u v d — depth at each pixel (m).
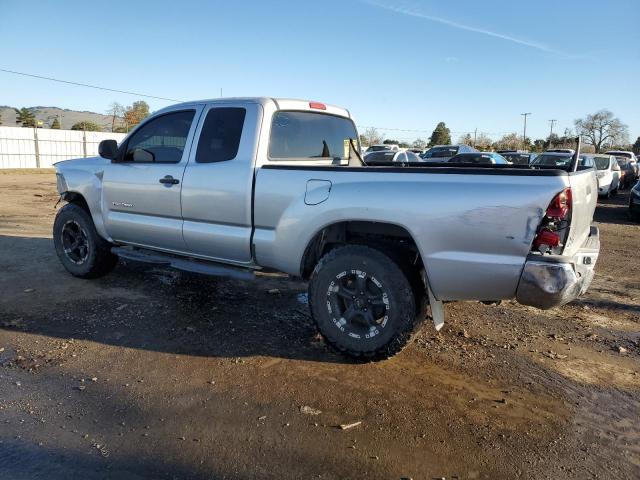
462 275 3.58
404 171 3.79
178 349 4.25
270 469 2.77
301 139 5.07
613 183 21.28
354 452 2.95
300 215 4.14
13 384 3.63
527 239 3.38
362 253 3.90
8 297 5.38
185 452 2.89
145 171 5.19
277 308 5.27
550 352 4.46
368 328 3.98
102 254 5.87
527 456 2.97
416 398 3.58
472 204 3.50
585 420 3.38
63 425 3.13
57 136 33.62
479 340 4.66
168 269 6.57
